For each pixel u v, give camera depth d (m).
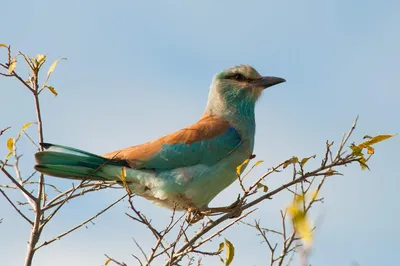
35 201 10.59
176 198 12.62
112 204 10.77
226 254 9.45
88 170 12.34
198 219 12.25
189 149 12.72
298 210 7.89
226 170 12.99
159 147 12.70
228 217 10.82
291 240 9.46
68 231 10.68
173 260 9.88
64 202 10.84
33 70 10.73
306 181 9.86
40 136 11.50
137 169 12.54
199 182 12.60
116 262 9.85
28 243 10.60
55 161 12.00
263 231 9.69
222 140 13.08
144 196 12.97
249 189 10.05
